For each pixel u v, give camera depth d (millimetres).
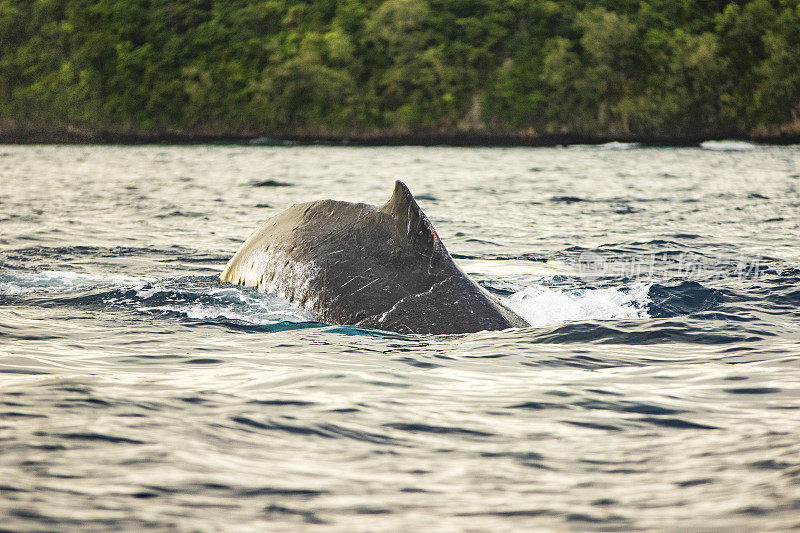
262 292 33875
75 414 19266
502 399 21531
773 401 21391
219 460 16562
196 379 23188
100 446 17078
